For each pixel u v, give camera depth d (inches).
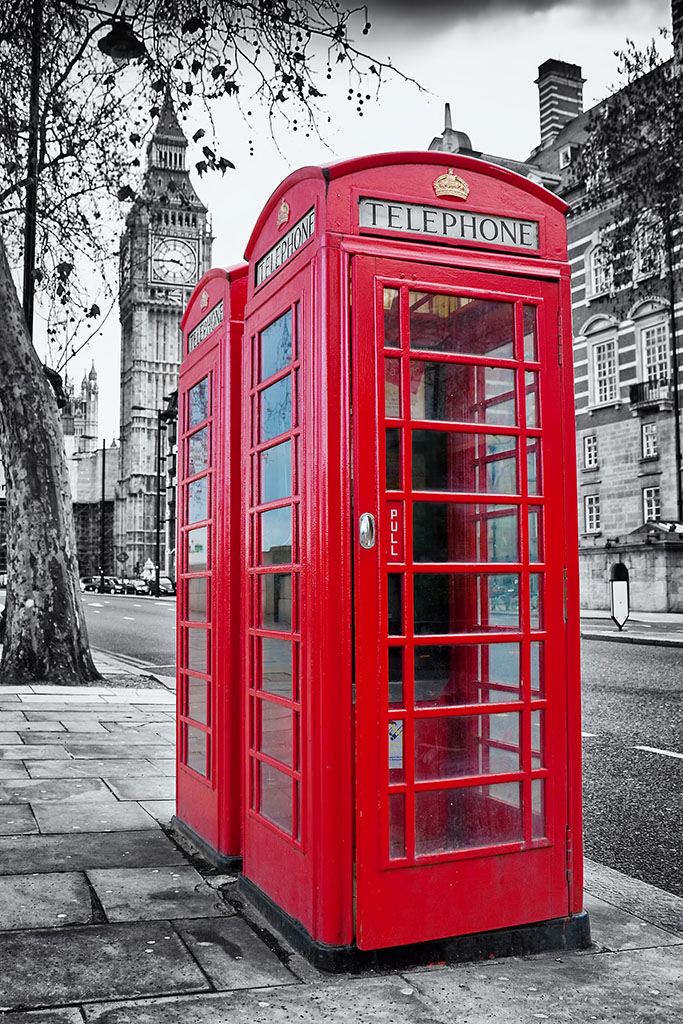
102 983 118.3
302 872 133.2
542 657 142.2
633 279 1267.2
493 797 136.1
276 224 154.2
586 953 135.3
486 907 133.6
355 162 133.0
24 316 527.8
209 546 190.9
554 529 143.9
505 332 142.6
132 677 518.0
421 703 133.7
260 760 153.9
